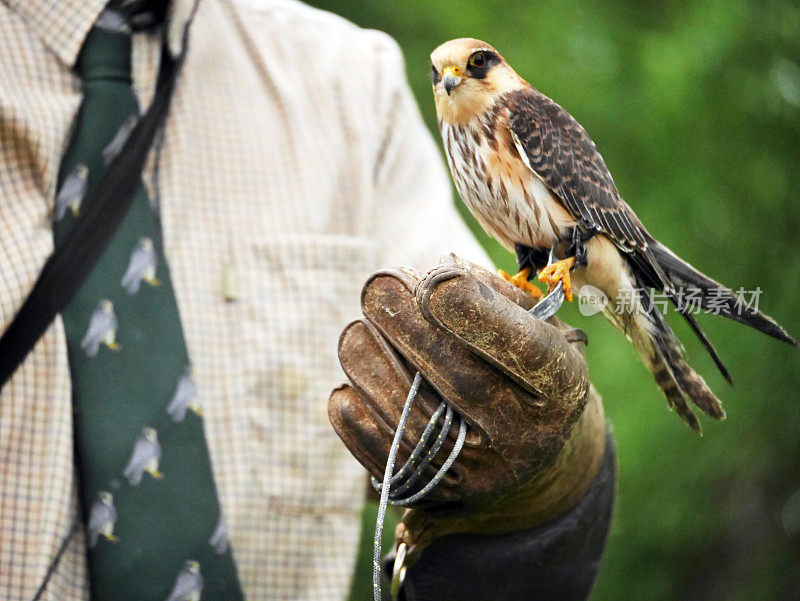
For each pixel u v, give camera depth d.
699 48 7.08
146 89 3.69
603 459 3.38
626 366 7.25
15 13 3.55
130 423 3.38
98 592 3.33
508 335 2.58
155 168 3.69
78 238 3.46
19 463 3.31
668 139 7.35
